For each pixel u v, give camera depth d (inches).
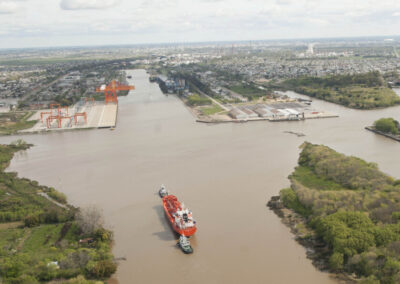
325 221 6811.0
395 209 7135.8
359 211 7180.1
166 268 6235.2
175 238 7199.8
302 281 5767.7
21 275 5649.6
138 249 6815.9
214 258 6461.6
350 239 6112.2
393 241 6067.9
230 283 5802.2
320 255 6382.9
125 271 6161.4
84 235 7106.3
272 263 6254.9
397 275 5270.7
